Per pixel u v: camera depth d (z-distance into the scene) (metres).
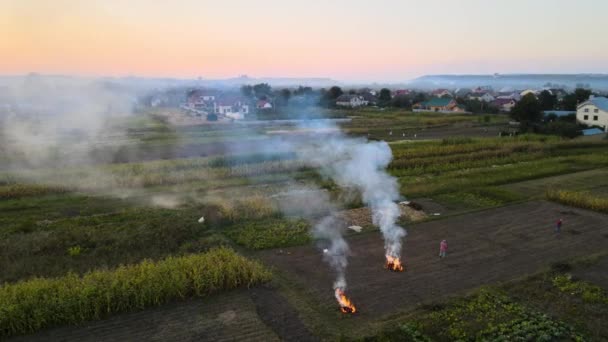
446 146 58.47
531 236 29.17
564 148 61.31
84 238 27.28
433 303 20.39
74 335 17.91
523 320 19.14
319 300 20.73
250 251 26.47
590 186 42.41
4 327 17.73
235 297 20.97
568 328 18.58
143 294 19.73
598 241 28.36
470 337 17.84
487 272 23.83
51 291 19.42
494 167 49.66
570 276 23.16
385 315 19.47
